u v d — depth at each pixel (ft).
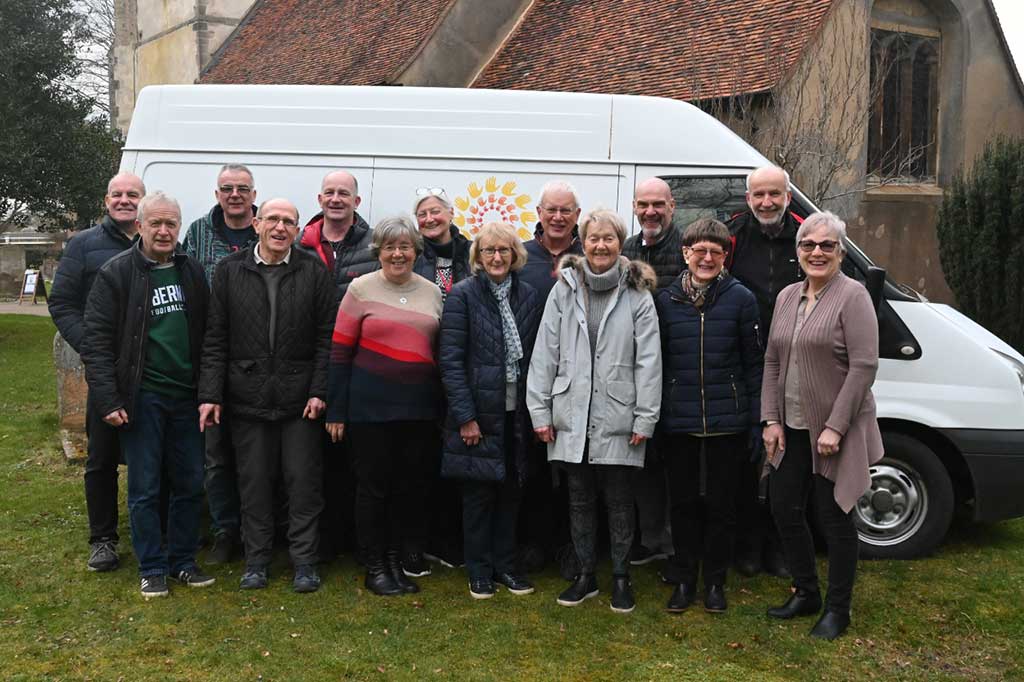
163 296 15.42
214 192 19.07
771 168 16.01
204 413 15.56
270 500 16.26
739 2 46.62
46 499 21.38
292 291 15.66
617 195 18.24
